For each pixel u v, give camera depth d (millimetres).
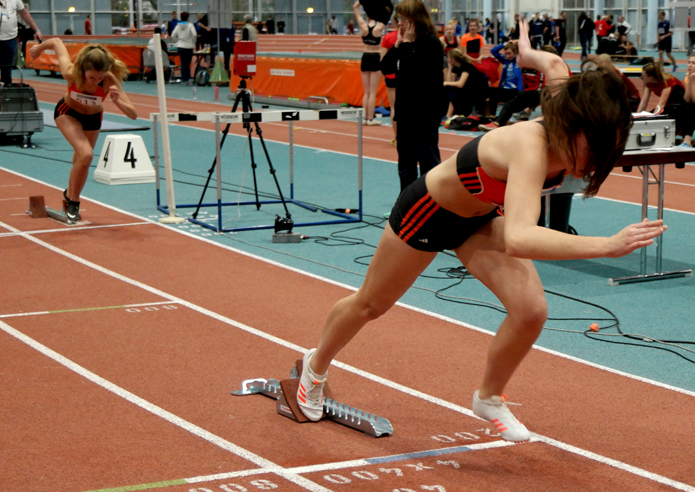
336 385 4203
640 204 9391
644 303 5746
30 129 13812
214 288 6051
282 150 13742
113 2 40344
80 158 7797
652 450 3443
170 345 4809
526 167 2639
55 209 8992
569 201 6988
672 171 11734
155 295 5855
